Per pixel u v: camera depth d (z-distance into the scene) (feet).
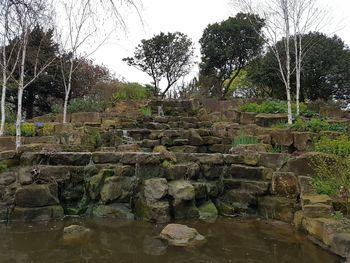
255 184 20.47
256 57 65.36
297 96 36.42
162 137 30.71
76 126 35.22
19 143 27.94
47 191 18.53
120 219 18.53
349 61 51.06
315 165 19.33
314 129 29.48
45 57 45.73
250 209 20.22
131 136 32.71
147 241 14.84
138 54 74.90
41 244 14.28
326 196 17.19
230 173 22.03
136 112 42.60
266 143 27.81
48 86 60.13
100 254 13.26
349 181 16.61
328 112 39.17
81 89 61.26
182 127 37.22
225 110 41.39
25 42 30.63
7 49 37.50
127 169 20.03
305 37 48.96
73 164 20.74
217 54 66.95
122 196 19.47
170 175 20.35
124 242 14.67
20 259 12.63
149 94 59.41
